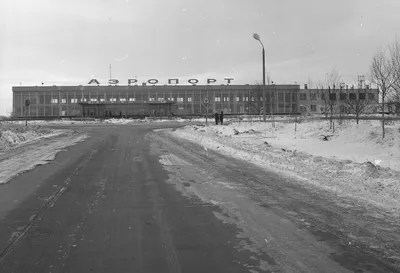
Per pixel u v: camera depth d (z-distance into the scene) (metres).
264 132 22.34
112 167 11.11
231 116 61.09
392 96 16.55
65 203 6.89
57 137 23.12
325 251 4.52
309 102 69.88
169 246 4.71
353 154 13.09
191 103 73.38
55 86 71.00
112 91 71.94
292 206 6.56
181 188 8.14
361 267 4.07
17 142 19.17
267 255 4.40
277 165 10.84
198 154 14.03
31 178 9.31
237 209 6.42
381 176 8.39
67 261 4.26
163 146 17.17
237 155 13.53
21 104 70.75
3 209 6.46
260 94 59.16
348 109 30.34
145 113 69.81
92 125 44.59
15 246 4.73
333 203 6.71
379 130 16.02
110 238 5.02
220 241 4.88
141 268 4.05
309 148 15.31
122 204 6.82
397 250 4.55
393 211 6.14
